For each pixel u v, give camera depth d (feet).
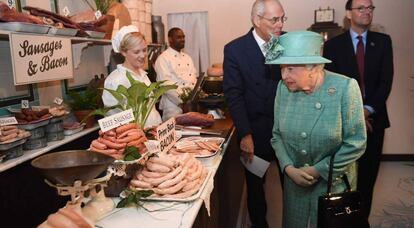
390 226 9.00
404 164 13.80
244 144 7.10
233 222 8.32
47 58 5.89
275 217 9.82
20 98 6.72
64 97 8.36
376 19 13.30
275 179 12.37
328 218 4.84
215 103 8.39
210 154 5.27
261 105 7.11
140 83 4.68
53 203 6.69
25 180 5.80
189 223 3.56
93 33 7.51
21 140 5.38
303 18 13.62
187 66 12.01
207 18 14.21
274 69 6.89
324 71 5.22
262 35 6.72
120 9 9.37
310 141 5.16
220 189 6.20
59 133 6.63
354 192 4.98
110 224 3.57
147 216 3.72
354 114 4.87
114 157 3.80
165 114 10.78
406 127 13.89
